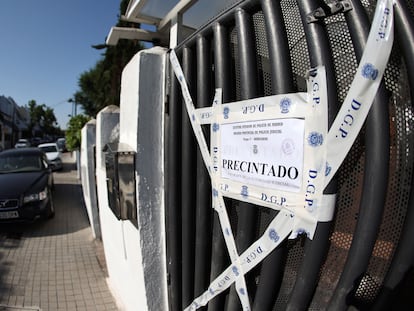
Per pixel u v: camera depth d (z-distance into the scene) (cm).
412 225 79
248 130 116
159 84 194
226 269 135
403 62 83
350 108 86
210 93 147
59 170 1408
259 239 115
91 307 292
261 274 117
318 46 94
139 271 196
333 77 92
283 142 102
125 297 252
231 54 136
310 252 97
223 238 139
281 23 109
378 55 81
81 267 386
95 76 1711
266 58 118
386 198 85
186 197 163
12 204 524
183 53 165
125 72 233
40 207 550
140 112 187
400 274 82
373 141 84
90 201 490
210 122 139
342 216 94
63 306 294
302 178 96
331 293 98
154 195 192
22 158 682
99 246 462
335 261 97
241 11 124
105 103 1409
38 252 438
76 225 578
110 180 232
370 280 90
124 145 219
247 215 121
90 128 496
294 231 99
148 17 256
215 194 138
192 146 161
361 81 84
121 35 280
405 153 83
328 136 90
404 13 80
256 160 112
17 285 336
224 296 147
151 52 191
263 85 120
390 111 85
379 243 88
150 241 191
